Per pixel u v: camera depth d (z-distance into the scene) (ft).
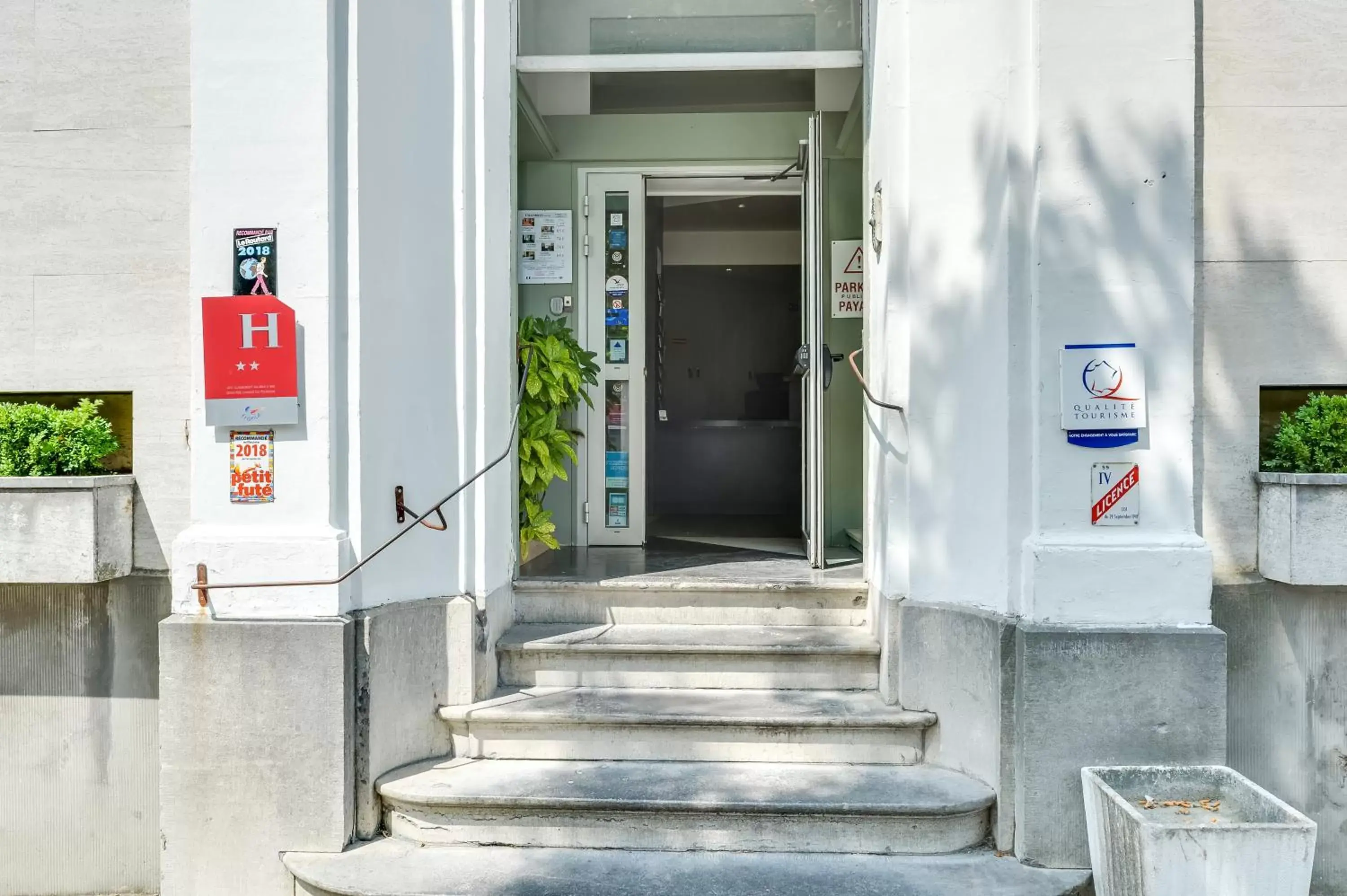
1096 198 9.72
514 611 13.11
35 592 11.17
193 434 10.23
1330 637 10.41
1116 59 9.70
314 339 10.07
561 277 17.78
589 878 9.32
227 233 10.12
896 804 9.68
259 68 10.11
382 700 10.38
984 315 10.48
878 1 11.67
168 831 9.95
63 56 11.04
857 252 17.34
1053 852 9.57
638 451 17.83
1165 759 9.51
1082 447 9.77
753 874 9.40
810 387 15.05
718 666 11.94
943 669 10.77
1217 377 10.37
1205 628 9.59
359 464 10.27
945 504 10.87
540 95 15.39
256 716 9.88
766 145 17.43
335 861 9.68
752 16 14.37
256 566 10.00
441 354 11.35
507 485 12.76
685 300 34.09
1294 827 7.93
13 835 11.26
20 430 10.46
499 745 11.07
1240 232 10.38
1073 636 9.54
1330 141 10.34
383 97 10.58
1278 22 10.35
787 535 19.63
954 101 10.71
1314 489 9.75
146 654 11.10
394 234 10.76
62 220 11.07
